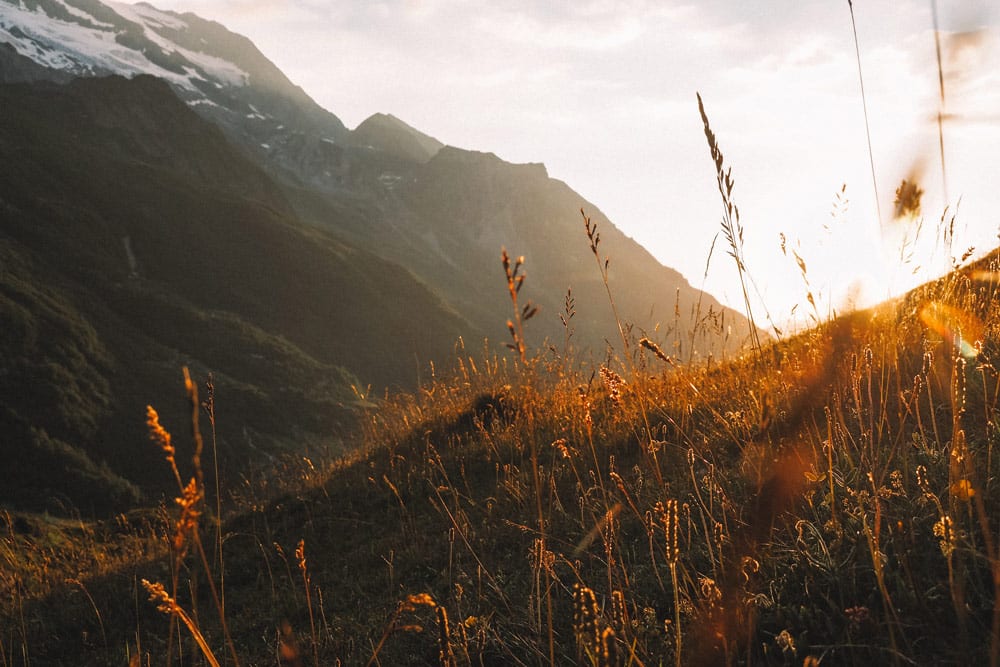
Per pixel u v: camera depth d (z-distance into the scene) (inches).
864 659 90.1
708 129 98.0
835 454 137.7
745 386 201.5
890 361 162.9
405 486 297.3
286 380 5354.3
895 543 100.1
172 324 5634.8
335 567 234.8
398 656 147.0
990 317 175.8
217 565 279.4
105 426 3895.2
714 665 98.3
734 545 119.1
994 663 68.3
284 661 162.2
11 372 3890.3
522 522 197.8
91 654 226.7
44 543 403.5
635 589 129.1
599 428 234.4
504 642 126.5
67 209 6624.0
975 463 114.0
